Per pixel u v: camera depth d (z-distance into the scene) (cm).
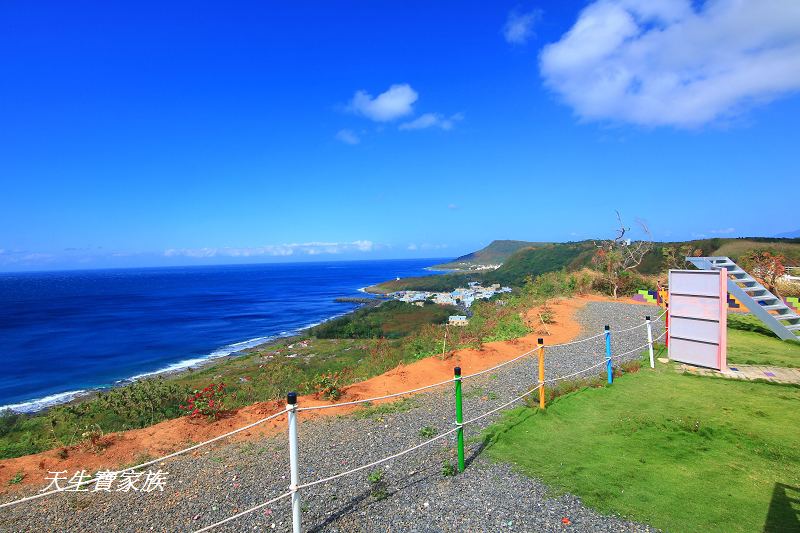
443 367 1012
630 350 1089
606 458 528
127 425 946
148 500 499
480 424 670
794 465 497
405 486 486
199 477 548
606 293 2280
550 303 1909
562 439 589
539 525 400
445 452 573
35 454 646
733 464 504
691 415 650
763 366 924
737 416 642
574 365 980
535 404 725
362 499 463
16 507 501
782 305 1242
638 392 769
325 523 420
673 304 980
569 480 478
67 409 1095
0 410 2309
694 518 401
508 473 502
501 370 978
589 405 711
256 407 816
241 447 641
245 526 425
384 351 1463
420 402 802
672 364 951
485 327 1458
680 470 493
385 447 608
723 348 888
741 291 1239
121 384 2897
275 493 491
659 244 3812
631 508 422
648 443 565
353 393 873
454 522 411
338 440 645
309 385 948
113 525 451
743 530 380
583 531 390
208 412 774
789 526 381
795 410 661
